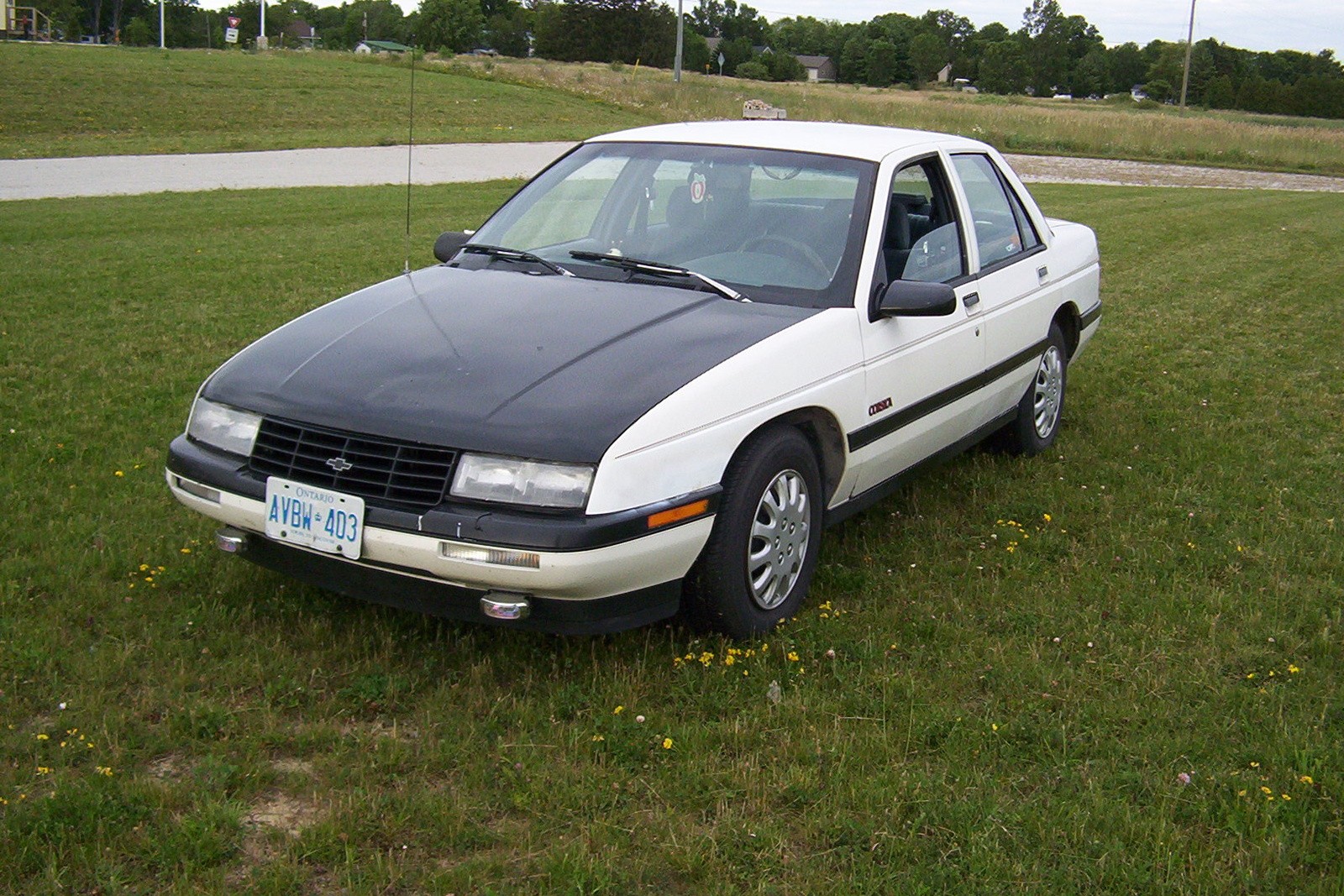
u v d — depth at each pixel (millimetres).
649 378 3639
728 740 3336
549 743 3305
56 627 3840
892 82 131625
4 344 7691
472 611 3508
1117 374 8016
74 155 22734
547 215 4965
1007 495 5551
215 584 4258
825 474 4336
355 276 10898
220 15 105812
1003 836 2898
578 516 3346
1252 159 36594
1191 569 4695
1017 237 5871
